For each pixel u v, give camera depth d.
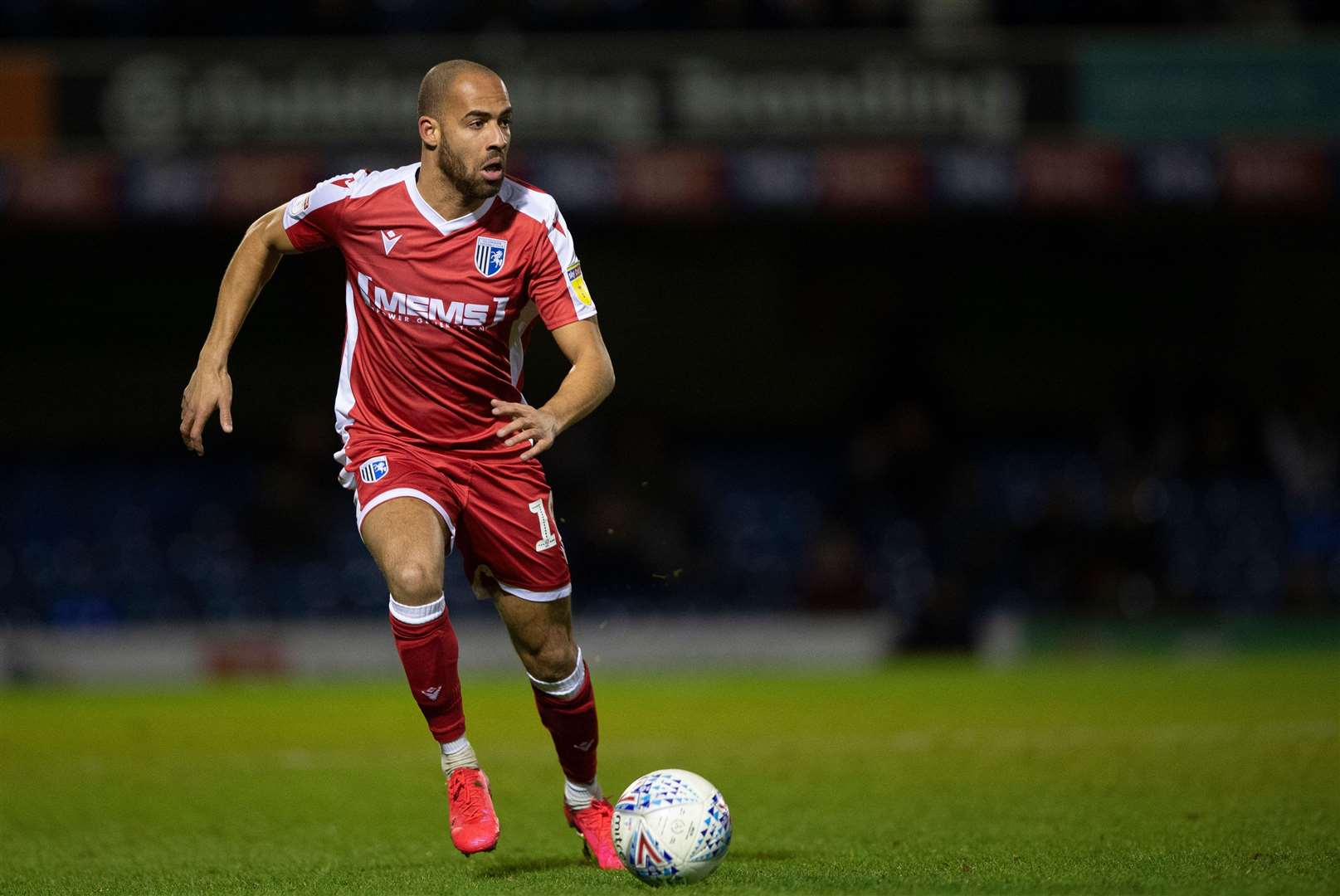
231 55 58.00
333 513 69.94
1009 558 71.75
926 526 71.25
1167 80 61.25
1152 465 74.19
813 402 78.75
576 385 16.88
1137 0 67.31
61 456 74.38
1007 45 60.78
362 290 17.75
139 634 60.34
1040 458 78.19
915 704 42.50
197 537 71.81
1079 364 79.12
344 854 19.55
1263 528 73.44
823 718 38.62
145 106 57.94
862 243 78.19
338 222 17.67
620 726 37.78
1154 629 64.31
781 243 77.88
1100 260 78.69
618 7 66.94
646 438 70.88
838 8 67.25
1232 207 62.09
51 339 74.69
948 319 78.81
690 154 59.84
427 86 17.20
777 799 23.84
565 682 17.73
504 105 17.03
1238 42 61.41
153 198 58.12
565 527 68.75
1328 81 61.41
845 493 72.31
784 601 70.00
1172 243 78.31
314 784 27.83
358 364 17.94
